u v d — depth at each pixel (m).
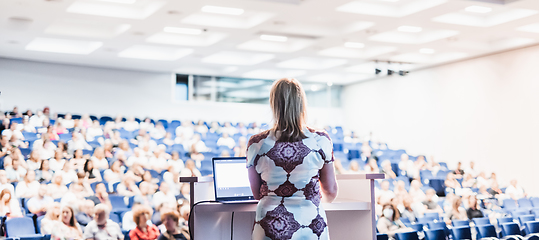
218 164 2.14
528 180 9.11
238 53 10.92
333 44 9.11
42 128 9.62
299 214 1.73
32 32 8.12
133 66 11.32
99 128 10.16
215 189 2.10
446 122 10.89
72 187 6.23
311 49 9.49
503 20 7.56
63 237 5.32
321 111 13.88
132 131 10.80
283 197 1.76
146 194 6.56
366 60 10.60
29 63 10.71
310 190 1.77
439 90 11.09
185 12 7.04
